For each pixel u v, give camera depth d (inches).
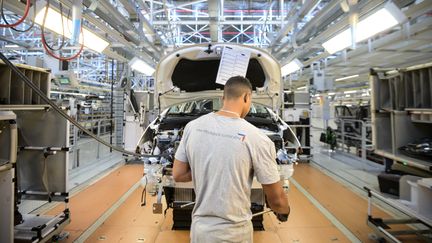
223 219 51.2
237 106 56.7
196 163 54.4
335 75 339.0
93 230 119.8
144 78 398.6
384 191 114.7
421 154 101.4
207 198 52.1
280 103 133.3
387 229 111.0
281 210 55.2
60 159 108.5
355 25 107.9
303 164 249.8
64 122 107.7
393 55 221.0
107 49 181.5
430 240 108.5
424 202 90.4
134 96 250.4
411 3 127.2
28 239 90.5
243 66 116.3
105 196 161.9
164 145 106.4
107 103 378.0
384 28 113.7
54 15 104.8
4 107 80.5
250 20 230.1
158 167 98.1
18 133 107.3
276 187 53.1
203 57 120.9
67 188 110.0
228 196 51.0
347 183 190.2
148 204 149.3
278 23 217.5
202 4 232.4
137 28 171.5
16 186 100.2
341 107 342.6
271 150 54.2
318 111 335.3
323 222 128.8
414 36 153.4
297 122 265.6
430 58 234.5
